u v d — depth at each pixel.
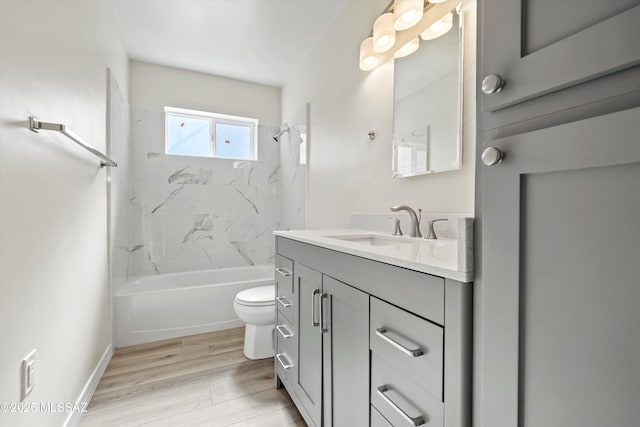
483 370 0.57
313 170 2.49
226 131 3.20
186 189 2.96
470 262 0.59
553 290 0.48
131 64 2.71
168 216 2.88
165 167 2.87
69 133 1.06
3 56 0.83
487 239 0.57
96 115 1.70
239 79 3.12
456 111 1.23
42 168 1.05
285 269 1.54
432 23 1.35
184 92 2.90
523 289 0.52
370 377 0.87
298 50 2.54
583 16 0.44
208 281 2.93
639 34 0.38
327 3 1.97
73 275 1.33
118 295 2.14
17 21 0.90
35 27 1.00
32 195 0.98
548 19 0.48
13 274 0.87
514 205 0.52
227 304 2.48
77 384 1.37
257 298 1.96
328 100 2.24
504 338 0.54
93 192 1.65
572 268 0.46
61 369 1.19
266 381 1.69
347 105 2.00
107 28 1.90
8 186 0.85
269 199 3.32
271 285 2.45
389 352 0.79
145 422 1.35
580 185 0.45
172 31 2.26
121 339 2.14
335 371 1.05
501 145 0.55
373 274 0.85
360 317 0.91
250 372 1.79
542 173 0.49
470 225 0.59
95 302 1.67
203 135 3.11
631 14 0.39
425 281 0.68
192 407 1.46
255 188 3.25
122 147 2.38
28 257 0.95
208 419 1.37
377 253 0.83
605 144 0.41
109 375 1.75
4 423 0.81
